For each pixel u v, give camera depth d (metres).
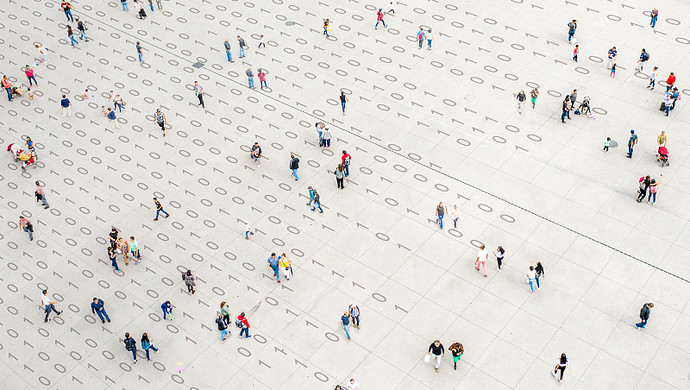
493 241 31.95
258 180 36.19
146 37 47.50
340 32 46.22
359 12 48.06
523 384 26.20
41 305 30.78
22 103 42.78
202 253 32.53
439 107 39.66
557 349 27.33
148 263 32.28
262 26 47.44
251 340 28.61
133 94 42.59
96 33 48.34
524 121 38.34
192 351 28.42
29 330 29.83
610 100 39.16
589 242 31.58
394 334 28.36
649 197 32.94
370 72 42.59
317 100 40.94
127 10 50.56
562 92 39.97
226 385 27.06
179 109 41.16
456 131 38.06
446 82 41.34
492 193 34.34
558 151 36.38
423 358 27.39
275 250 32.34
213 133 39.31
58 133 40.31
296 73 43.06
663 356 26.78
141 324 29.61
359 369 27.20
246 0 50.66
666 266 30.25
